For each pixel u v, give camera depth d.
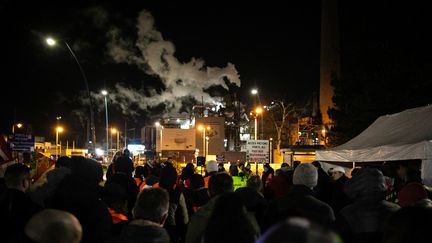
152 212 3.83
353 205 4.35
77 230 2.47
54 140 76.00
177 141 61.47
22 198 4.52
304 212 4.25
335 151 12.93
